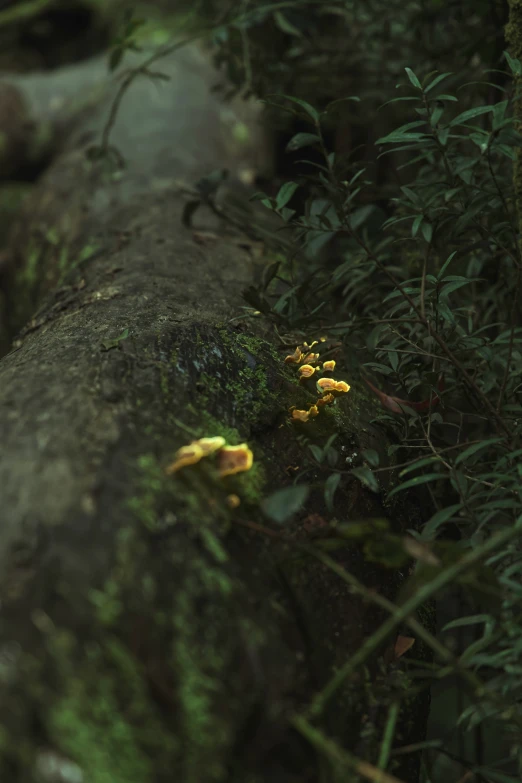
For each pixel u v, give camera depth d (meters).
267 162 2.45
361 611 1.16
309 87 1.86
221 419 1.21
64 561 1.03
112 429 1.13
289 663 1.08
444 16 1.65
